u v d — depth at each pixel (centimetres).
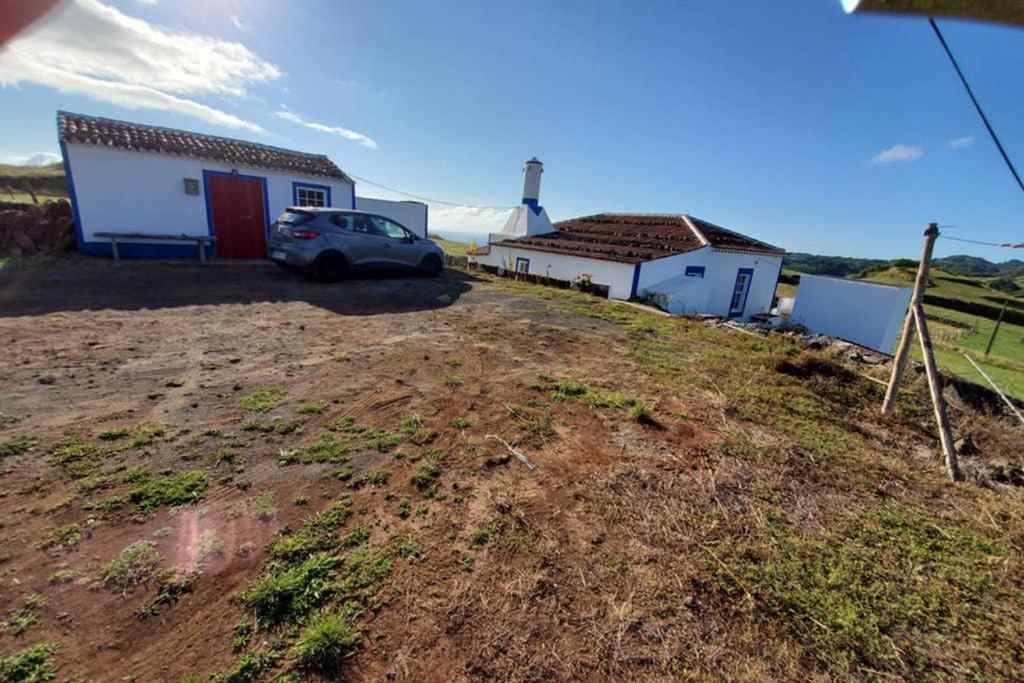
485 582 201
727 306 1422
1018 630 193
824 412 432
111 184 1034
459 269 1377
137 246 1080
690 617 190
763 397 452
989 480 334
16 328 499
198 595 185
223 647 166
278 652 165
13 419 309
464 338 582
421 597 191
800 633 186
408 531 228
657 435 353
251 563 202
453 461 295
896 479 318
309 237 870
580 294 1062
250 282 859
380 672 161
